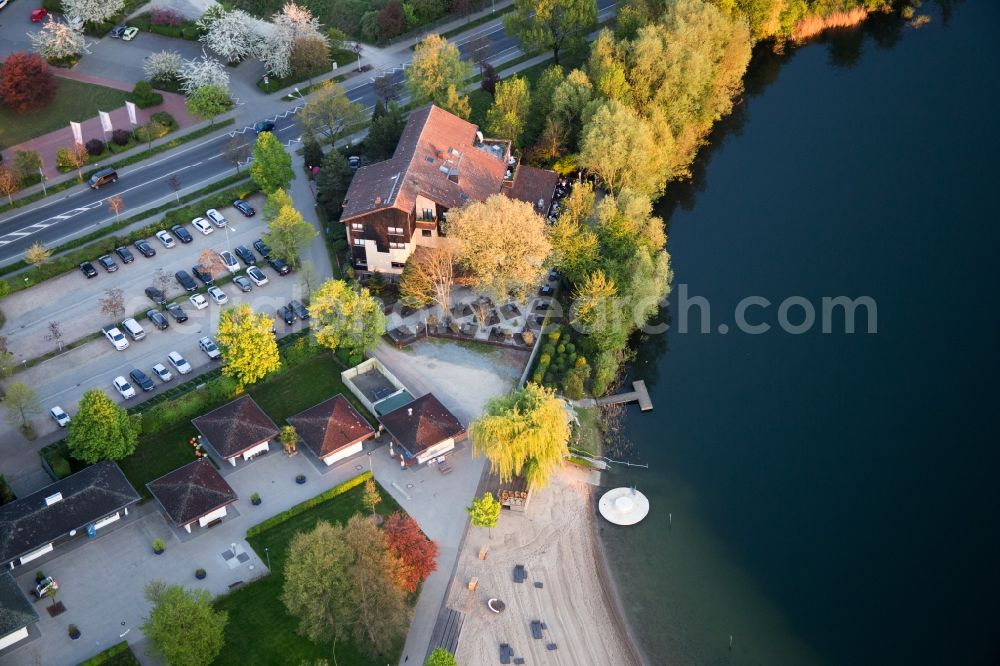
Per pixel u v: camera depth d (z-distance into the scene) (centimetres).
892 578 12544
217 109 19538
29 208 17562
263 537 12425
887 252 17250
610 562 12519
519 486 13162
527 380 14725
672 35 18562
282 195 16088
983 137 19738
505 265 14688
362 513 12712
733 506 13388
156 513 12719
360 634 10894
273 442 13712
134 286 16050
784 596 12331
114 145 18975
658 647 11644
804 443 14225
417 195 15738
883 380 15100
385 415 13612
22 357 14775
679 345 15762
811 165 19262
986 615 12125
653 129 17525
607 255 15725
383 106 19625
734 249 17425
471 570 12200
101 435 12719
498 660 11275
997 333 15762
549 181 17762
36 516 12031
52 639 11306
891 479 13725
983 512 13288
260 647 11206
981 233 17525
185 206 17525
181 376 14588
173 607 10562
